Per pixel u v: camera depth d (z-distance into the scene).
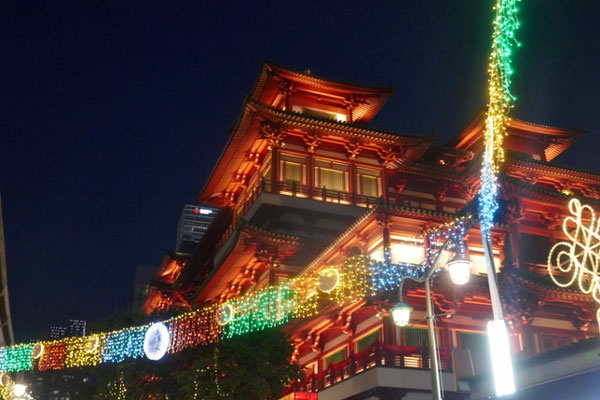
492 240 48.81
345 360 41.72
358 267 40.81
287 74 65.12
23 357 47.94
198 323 41.22
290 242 56.75
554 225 58.84
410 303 40.50
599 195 66.75
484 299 42.12
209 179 70.31
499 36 28.41
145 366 38.50
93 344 41.22
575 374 27.48
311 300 47.06
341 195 61.78
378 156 64.81
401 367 37.94
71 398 46.84
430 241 45.25
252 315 43.28
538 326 43.69
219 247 72.94
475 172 64.31
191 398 35.62
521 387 29.95
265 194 59.09
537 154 69.25
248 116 60.06
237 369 36.44
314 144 62.38
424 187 66.69
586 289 43.50
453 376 38.56
